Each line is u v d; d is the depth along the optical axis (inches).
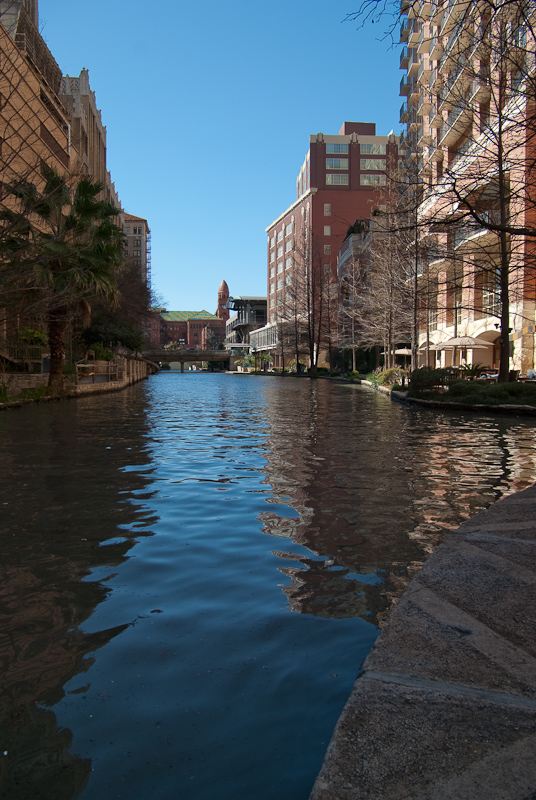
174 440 483.5
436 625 111.0
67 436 508.4
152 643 129.3
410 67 1768.0
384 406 900.6
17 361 1173.7
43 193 811.4
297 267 3432.6
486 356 1408.7
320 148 3666.3
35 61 1156.5
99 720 101.2
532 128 429.1
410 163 1039.0
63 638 132.1
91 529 220.4
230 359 4722.0
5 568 179.0
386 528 219.1
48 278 851.4
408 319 1478.8
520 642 104.0
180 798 82.8
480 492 280.1
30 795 83.6
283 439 488.4
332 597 154.5
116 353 1665.8
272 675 115.0
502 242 751.1
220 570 175.9
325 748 93.2
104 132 2817.4
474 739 76.3
